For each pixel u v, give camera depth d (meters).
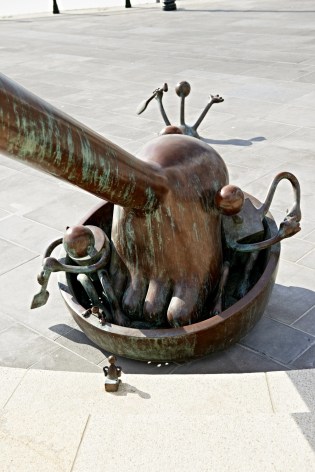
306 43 14.44
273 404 3.46
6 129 2.89
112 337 4.05
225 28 17.22
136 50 15.08
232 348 4.45
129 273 4.38
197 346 3.98
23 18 22.58
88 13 22.56
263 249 4.46
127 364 4.34
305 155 7.98
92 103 10.88
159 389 3.63
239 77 11.84
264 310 4.38
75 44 16.45
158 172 3.96
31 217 6.87
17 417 3.33
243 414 3.27
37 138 3.06
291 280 5.29
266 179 7.33
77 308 4.26
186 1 23.59
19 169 8.27
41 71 13.58
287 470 2.80
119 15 21.38
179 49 14.84
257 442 2.97
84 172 3.44
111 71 13.12
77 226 4.23
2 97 2.83
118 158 3.62
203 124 9.37
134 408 3.47
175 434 3.05
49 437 3.13
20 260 5.96
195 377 3.70
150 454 2.94
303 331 4.61
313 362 4.29
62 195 7.41
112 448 3.00
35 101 3.05
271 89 10.90
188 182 4.09
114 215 4.41
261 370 4.23
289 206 6.62
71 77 12.84
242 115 9.67
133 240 4.25
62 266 4.30
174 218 4.07
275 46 14.36
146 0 25.78
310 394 3.51
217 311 4.12
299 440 2.95
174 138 4.28
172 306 4.15
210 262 4.25
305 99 10.22
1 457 3.04
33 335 4.82
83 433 3.12
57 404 3.53
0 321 5.03
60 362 4.48
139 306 4.32
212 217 4.24
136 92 11.34
